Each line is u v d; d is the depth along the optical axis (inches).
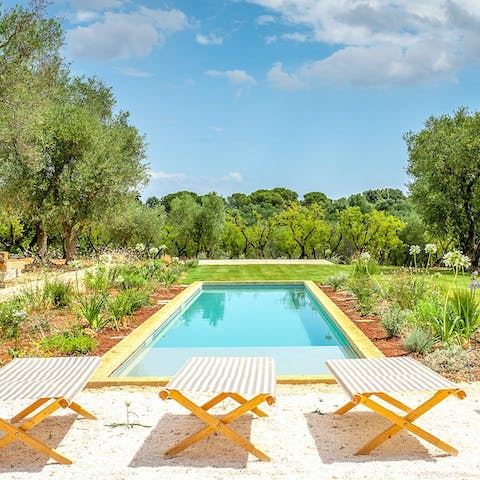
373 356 252.5
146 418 175.2
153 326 337.1
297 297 569.9
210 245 1496.1
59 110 795.4
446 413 175.2
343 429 164.2
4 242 1222.9
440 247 1051.3
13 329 292.0
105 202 805.9
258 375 160.9
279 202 2491.4
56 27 626.5
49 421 174.2
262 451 147.9
